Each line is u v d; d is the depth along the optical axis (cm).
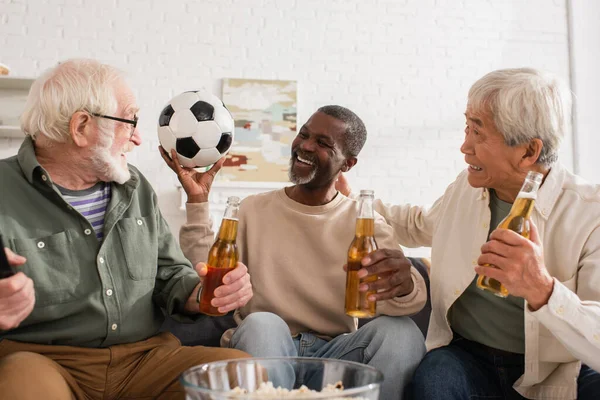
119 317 168
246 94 511
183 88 507
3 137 473
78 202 172
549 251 180
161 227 189
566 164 538
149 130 501
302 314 199
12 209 162
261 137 508
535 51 555
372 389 109
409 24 544
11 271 129
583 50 555
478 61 550
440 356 178
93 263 167
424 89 541
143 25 506
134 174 184
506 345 184
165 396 165
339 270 202
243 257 206
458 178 207
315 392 112
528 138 175
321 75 528
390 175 530
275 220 207
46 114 168
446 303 190
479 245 188
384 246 201
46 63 490
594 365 158
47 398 140
